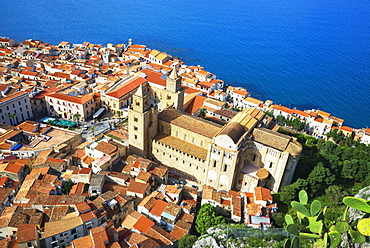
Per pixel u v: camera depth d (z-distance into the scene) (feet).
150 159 389.39
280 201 310.24
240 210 285.64
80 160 357.41
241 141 312.71
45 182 308.81
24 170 341.00
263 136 330.34
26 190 295.07
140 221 267.80
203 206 288.51
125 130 416.05
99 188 300.40
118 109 520.42
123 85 550.77
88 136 446.19
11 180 327.26
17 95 466.70
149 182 322.14
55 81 587.68
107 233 242.17
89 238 237.04
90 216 258.98
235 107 649.20
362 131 572.92
